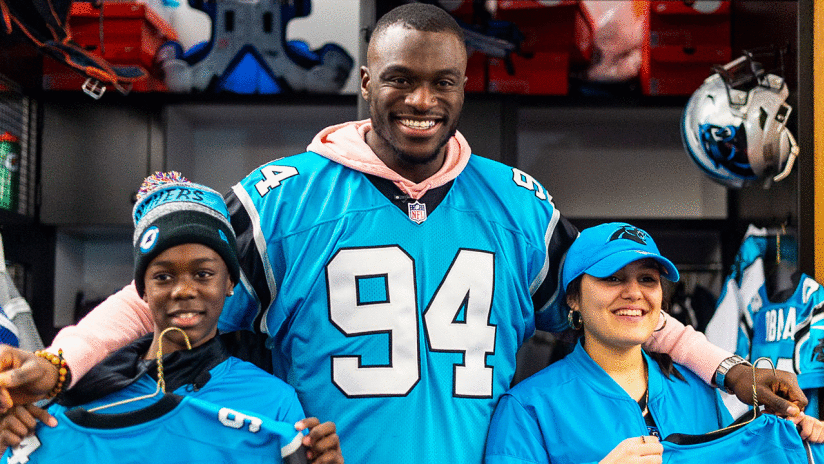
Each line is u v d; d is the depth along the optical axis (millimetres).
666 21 2807
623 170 3232
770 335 2246
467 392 1420
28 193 2797
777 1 2385
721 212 3092
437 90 1331
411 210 1442
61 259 2965
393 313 1400
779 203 2424
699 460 1371
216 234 1274
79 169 2836
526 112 2971
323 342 1408
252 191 1443
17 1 2092
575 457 1429
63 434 1175
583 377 1508
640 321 1479
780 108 2168
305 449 1197
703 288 2949
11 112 2688
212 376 1271
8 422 1154
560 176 3242
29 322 2014
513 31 2764
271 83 2875
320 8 3254
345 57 2908
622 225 1559
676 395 1527
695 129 2262
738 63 2295
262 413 1271
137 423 1178
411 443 1363
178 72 2857
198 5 2871
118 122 2852
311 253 1424
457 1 2678
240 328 1476
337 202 1448
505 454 1410
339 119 3102
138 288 1293
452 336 1419
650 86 2844
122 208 2832
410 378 1384
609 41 2969
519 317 1516
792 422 1396
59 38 2230
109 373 1249
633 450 1300
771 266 2383
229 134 3205
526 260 1516
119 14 2746
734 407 2152
